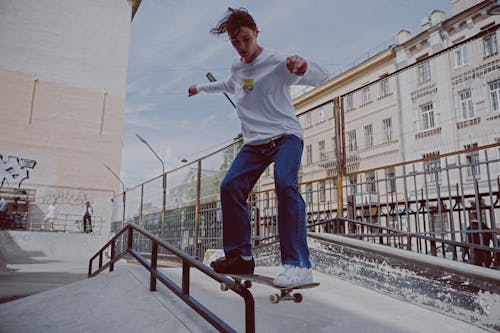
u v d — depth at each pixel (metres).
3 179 21.38
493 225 3.82
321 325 2.72
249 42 2.26
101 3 26.52
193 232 8.11
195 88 2.80
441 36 18.75
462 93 16.41
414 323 2.85
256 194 6.71
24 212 21.28
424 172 4.53
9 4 23.39
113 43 26.41
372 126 21.53
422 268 3.29
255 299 3.41
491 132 14.95
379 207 4.91
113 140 25.08
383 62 21.70
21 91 22.91
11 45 23.09
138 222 12.05
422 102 18.52
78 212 23.03
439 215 4.41
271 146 2.25
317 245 4.68
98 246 17.44
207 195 7.75
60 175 23.03
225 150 7.30
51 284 7.21
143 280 3.64
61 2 25.09
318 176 6.12
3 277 8.30
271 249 5.42
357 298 3.46
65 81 24.31
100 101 25.14
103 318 3.05
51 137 23.25
